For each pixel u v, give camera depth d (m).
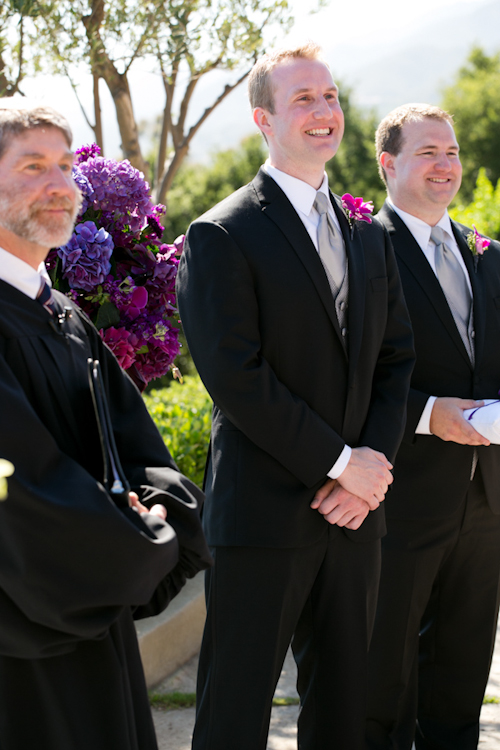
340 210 2.39
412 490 2.65
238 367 2.09
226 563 2.21
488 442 2.54
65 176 1.57
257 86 2.35
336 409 2.26
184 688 3.22
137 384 2.51
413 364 2.48
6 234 1.58
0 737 1.50
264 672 2.18
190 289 2.18
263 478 2.19
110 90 4.49
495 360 2.76
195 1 4.27
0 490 1.04
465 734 2.79
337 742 2.29
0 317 1.53
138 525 1.53
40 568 1.43
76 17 4.04
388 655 2.64
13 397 1.46
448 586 2.76
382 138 2.93
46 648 1.47
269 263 2.18
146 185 2.45
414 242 2.79
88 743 1.52
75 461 1.56
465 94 29.17
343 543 2.26
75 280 2.26
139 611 1.80
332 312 2.22
